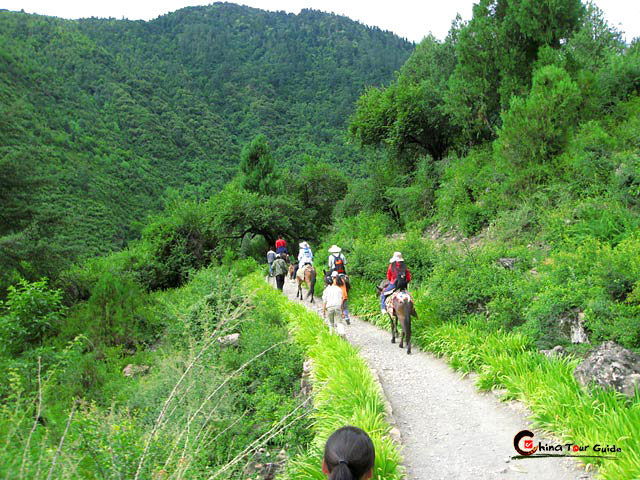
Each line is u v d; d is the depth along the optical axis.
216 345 11.16
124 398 9.95
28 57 139.62
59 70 152.62
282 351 10.92
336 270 14.51
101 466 4.46
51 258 20.09
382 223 25.47
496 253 13.27
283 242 25.27
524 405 7.29
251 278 24.17
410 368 9.86
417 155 28.44
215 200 38.16
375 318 14.48
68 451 4.32
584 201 14.27
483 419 7.19
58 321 15.13
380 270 16.84
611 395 6.14
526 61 20.67
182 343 10.72
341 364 8.46
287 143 155.00
